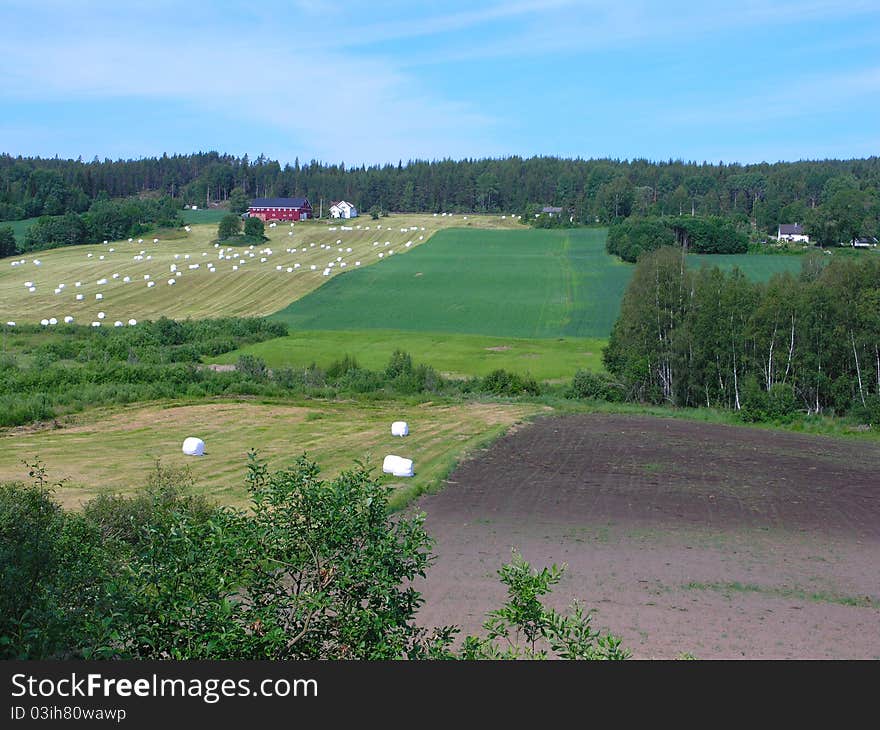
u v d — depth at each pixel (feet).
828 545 73.36
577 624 30.40
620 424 141.59
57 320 254.47
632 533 74.38
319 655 28.63
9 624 29.55
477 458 108.06
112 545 41.55
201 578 27.99
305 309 283.38
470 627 47.93
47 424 127.75
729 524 79.46
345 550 28.86
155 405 146.92
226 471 96.02
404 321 268.00
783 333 181.37
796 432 148.56
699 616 52.85
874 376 177.06
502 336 247.70
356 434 125.49
